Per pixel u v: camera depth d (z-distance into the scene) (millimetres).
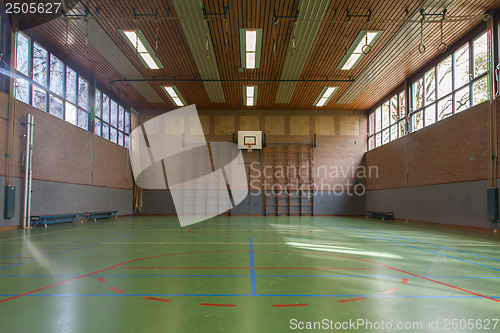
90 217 13805
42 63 10805
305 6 8711
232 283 3615
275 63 12422
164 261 4930
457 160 11008
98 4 8688
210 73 13375
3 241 7211
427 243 7027
